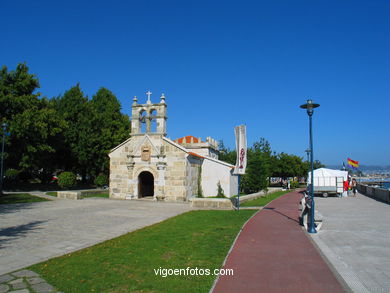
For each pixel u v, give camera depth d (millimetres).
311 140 14445
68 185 35312
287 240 11930
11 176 40156
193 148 43094
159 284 7117
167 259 9148
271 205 25797
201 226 15016
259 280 7488
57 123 38938
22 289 6844
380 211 21953
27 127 34219
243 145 22312
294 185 61906
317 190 38000
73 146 43406
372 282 7395
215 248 10516
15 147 36312
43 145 37062
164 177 29938
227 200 23656
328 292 6766
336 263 8930
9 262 8883
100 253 9867
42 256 9562
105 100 51188
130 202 28141
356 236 12805
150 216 18922
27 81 36781
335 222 16609
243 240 11867
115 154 32344
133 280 7391
